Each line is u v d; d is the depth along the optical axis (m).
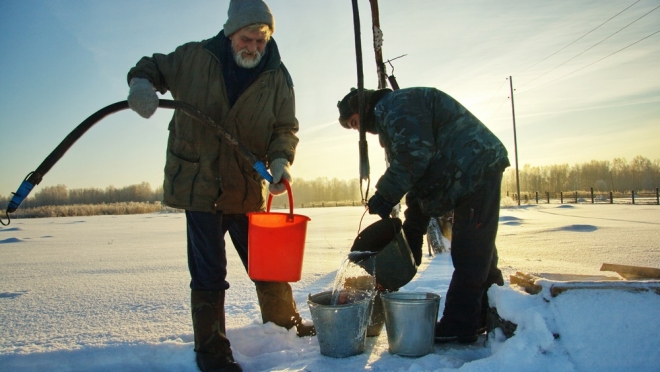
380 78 6.32
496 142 2.66
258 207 2.92
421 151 2.46
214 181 2.65
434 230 6.71
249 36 2.56
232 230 2.97
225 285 2.59
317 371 2.24
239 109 2.70
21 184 2.35
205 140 2.65
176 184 2.61
